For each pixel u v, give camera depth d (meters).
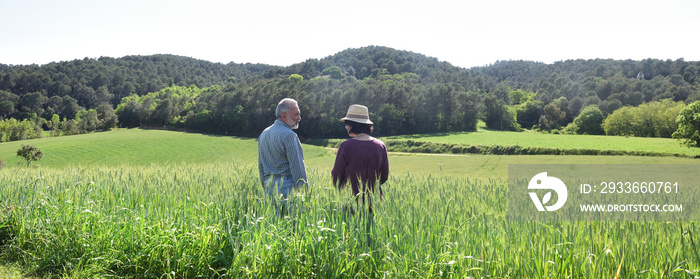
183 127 129.38
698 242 2.69
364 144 3.86
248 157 76.75
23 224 4.05
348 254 2.91
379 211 3.21
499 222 3.18
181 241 3.31
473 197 4.30
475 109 118.00
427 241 2.90
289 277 2.95
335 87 123.69
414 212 3.24
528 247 2.70
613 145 75.69
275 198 3.50
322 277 2.88
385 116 109.56
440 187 5.11
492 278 2.60
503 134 103.94
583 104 137.50
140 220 3.60
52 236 3.84
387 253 2.84
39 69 175.75
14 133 108.62
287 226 3.30
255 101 114.38
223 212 3.54
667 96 129.00
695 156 61.56
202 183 4.65
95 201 4.32
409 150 89.56
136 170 6.43
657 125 102.12
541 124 138.25
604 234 2.77
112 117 134.62
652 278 2.38
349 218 3.22
